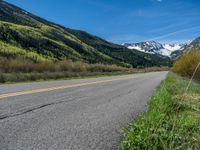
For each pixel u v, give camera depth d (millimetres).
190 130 4461
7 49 80312
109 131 5109
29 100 8453
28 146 4023
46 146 4066
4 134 4582
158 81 23531
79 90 12617
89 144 4262
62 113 6645
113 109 7668
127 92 12914
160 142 3721
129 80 23812
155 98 8438
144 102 9445
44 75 23016
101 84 17328
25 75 20109
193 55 27281
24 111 6605
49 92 11039
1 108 6848
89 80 21328
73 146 4125
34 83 16000
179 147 3625
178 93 11336
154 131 3869
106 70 49594
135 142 3875
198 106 7559
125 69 64000
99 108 7719
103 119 6184
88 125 5520
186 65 27562
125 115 6797
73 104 8203
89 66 43938
